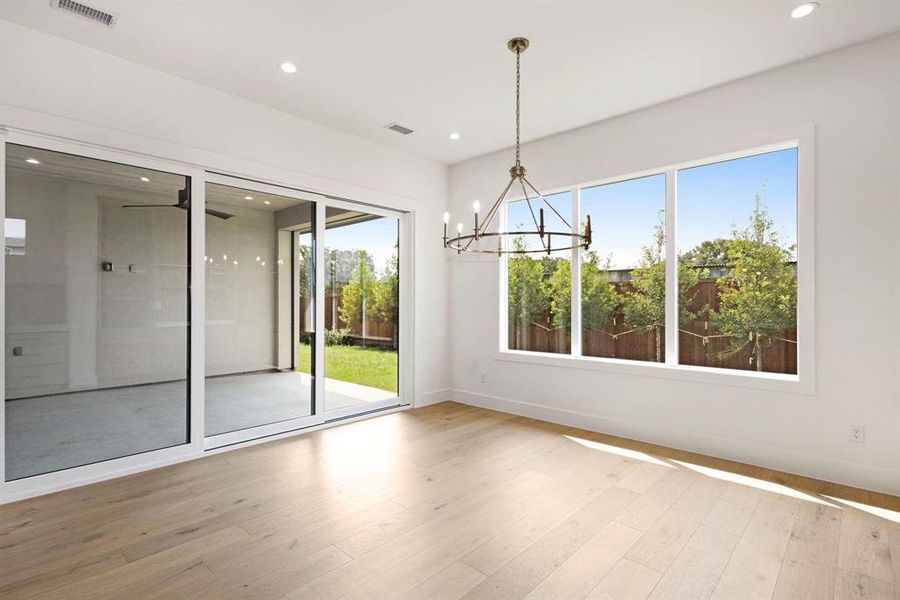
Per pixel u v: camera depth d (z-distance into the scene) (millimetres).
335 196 4375
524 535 2318
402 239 5094
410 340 5062
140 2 2467
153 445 3252
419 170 5094
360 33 2771
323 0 2457
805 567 2047
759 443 3293
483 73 3264
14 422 2736
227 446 3619
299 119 4020
